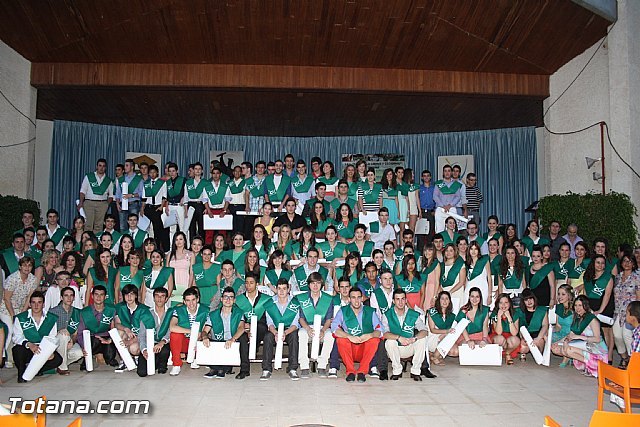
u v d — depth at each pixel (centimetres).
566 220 877
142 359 629
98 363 697
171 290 735
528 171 1320
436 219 930
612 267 745
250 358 620
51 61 971
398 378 615
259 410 482
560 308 704
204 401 512
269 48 934
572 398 530
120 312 667
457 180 1001
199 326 642
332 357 631
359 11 848
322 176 952
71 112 1210
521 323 717
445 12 853
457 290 758
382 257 738
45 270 747
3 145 915
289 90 1010
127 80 977
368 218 876
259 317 650
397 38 909
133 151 1350
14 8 834
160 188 952
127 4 828
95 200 976
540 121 1268
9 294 686
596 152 922
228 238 898
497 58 972
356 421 452
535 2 833
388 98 1066
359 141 1418
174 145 1384
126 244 757
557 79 1020
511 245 786
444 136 1385
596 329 668
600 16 861
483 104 1108
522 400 521
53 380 600
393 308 634
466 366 691
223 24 870
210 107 1154
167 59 965
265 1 822
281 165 948
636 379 387
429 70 1009
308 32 891
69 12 845
